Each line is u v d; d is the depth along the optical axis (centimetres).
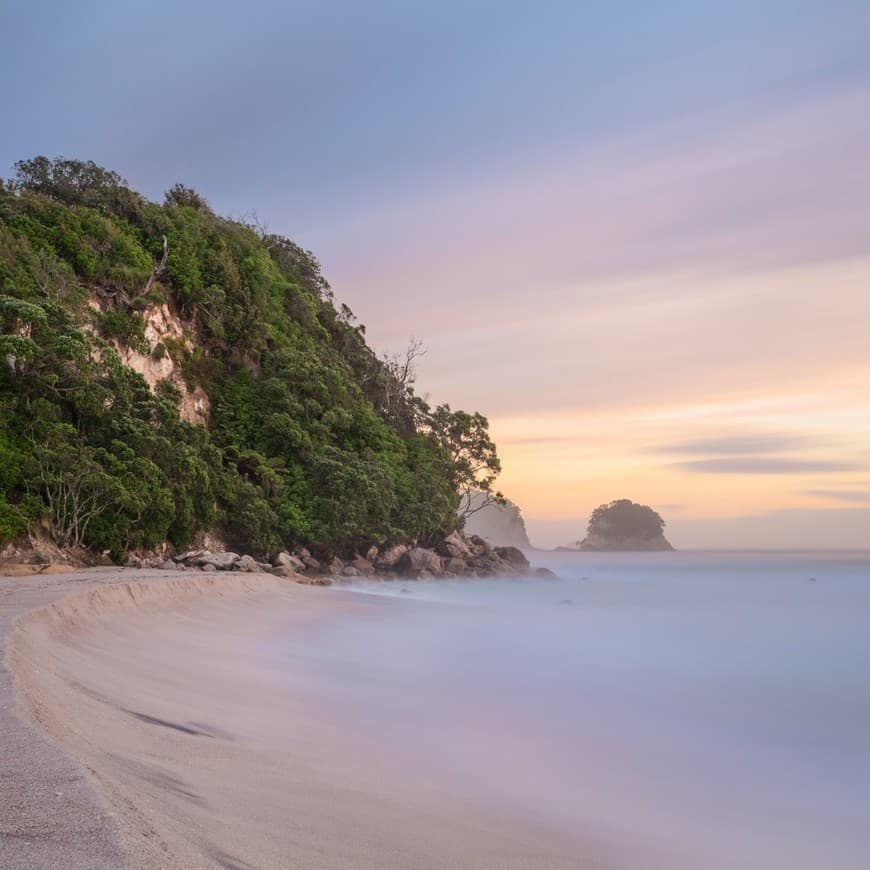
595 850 776
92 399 4534
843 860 873
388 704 1416
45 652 1093
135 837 413
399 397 8375
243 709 1131
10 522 3831
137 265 6028
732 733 1497
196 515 5116
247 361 6831
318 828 614
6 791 458
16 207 5628
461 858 641
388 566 6438
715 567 14862
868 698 1864
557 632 3175
